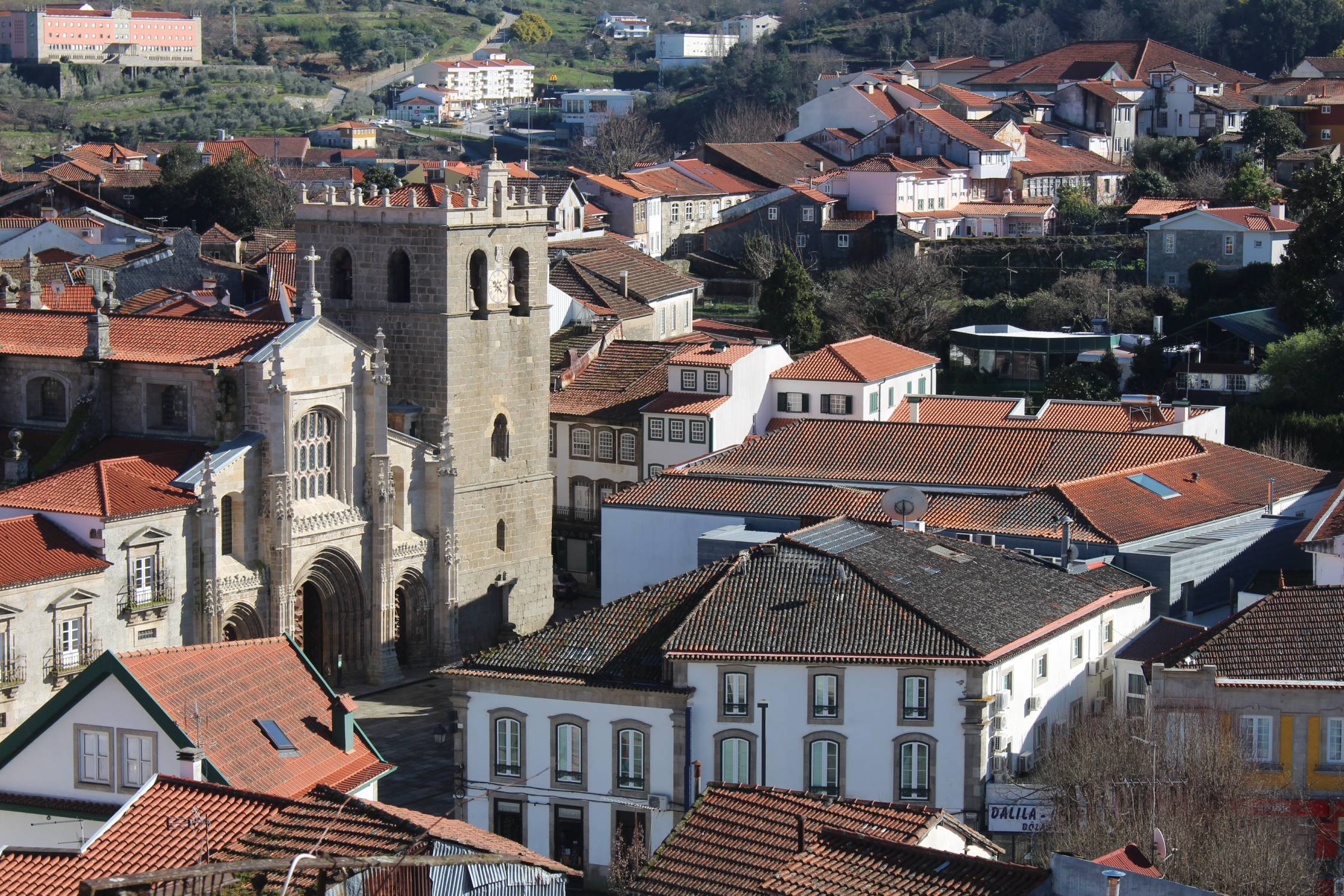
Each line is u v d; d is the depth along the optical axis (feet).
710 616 337.72
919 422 520.42
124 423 438.40
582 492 555.69
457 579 469.57
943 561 366.84
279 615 424.87
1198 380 638.12
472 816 341.82
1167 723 306.76
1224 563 422.00
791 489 453.58
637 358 576.61
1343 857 300.61
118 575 394.32
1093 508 432.25
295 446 430.61
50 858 224.53
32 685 378.32
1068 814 298.15
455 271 467.11
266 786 253.44
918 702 324.80
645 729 331.57
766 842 240.32
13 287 631.97
